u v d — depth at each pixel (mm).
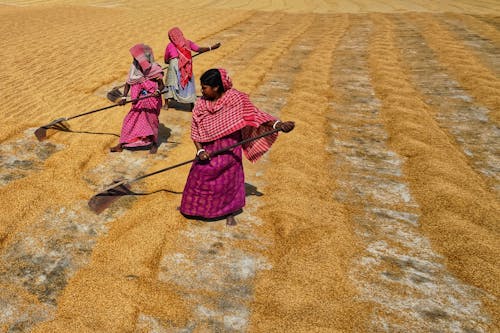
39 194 4484
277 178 4891
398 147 5738
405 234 3920
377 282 3293
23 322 2947
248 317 2979
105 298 3096
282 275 3354
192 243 3787
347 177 4992
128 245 3686
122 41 12078
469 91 7887
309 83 8500
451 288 3232
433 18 15297
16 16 16156
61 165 5145
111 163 5352
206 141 3699
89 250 3703
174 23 14953
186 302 3109
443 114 6918
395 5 19938
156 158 5516
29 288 3262
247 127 3881
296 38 12781
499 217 4055
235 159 3803
